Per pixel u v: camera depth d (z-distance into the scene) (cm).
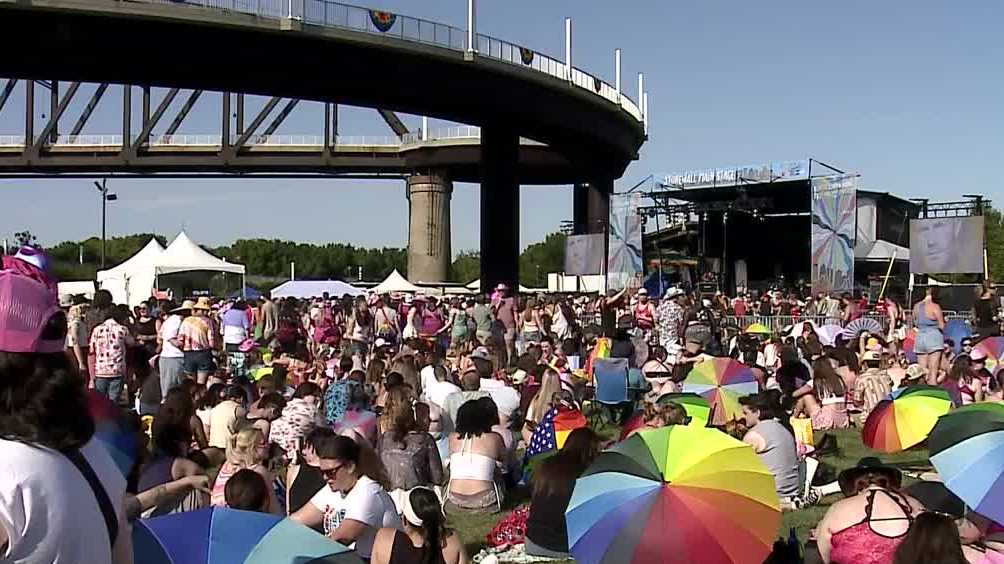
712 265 5978
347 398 1300
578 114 6825
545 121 6531
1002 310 2788
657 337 2464
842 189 3472
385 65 5469
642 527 633
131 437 573
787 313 3438
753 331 2548
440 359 1725
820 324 2934
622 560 633
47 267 293
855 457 1375
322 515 766
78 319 1722
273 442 1105
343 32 5119
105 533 286
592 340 2523
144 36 4738
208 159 9219
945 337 2017
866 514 681
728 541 631
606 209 8006
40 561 266
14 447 268
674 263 5819
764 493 655
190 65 4991
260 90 5581
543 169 9206
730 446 673
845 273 3475
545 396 1421
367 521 746
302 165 9288
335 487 764
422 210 9088
